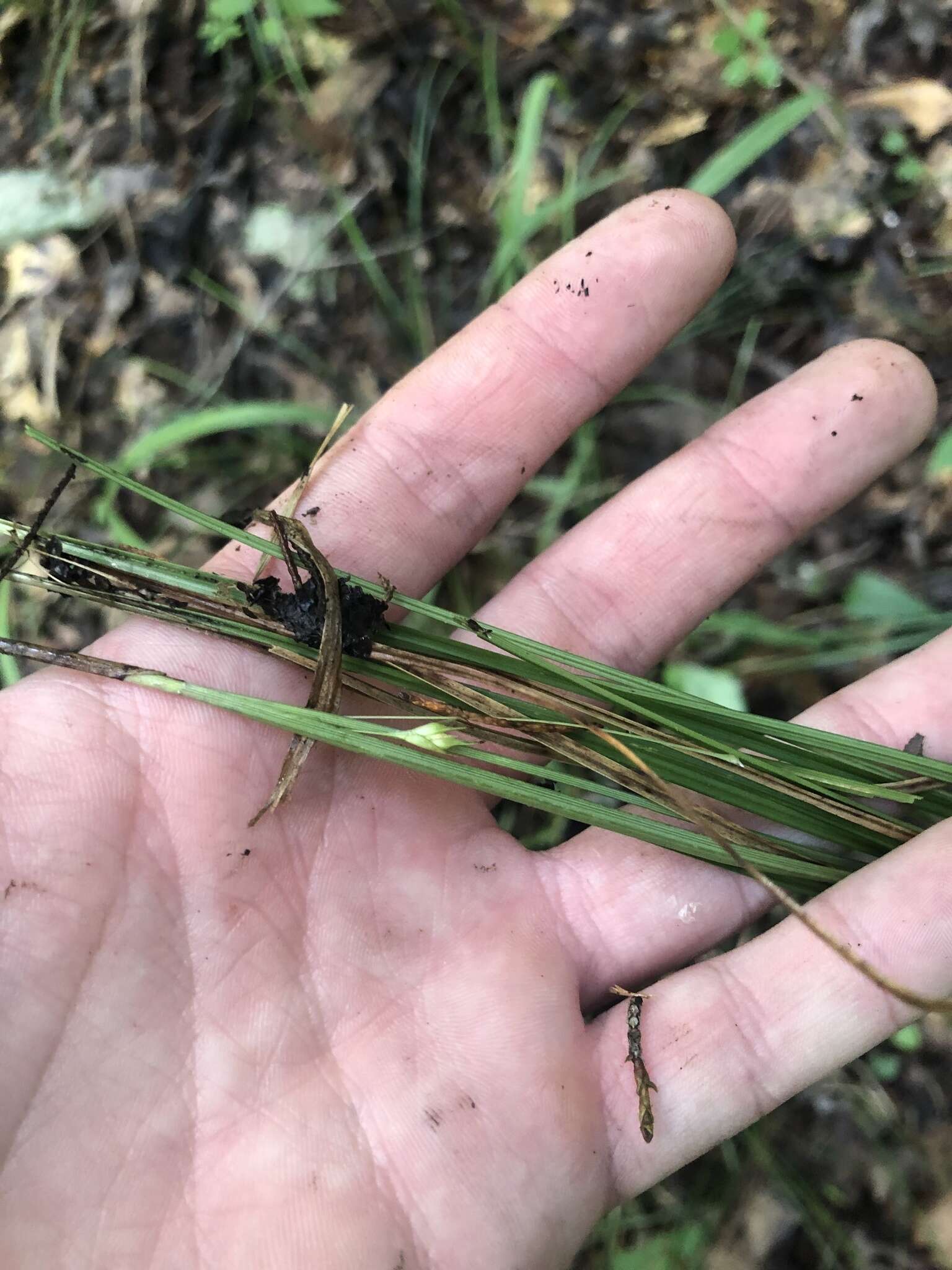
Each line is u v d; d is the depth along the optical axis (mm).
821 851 118
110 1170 92
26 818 97
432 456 129
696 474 134
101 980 96
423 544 130
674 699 112
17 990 92
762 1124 151
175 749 106
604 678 112
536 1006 110
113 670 106
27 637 176
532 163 181
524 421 131
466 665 113
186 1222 93
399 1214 98
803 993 109
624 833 110
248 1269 93
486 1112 104
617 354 132
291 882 108
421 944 111
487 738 110
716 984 111
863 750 113
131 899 100
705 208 130
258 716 105
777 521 135
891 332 179
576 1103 107
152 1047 97
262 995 103
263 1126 98
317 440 182
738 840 115
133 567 112
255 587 112
